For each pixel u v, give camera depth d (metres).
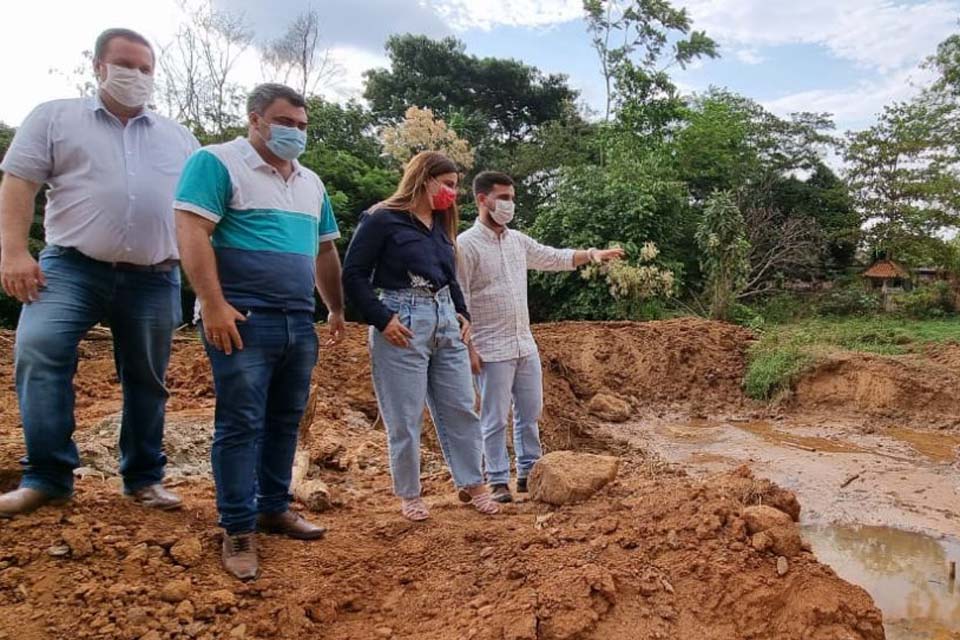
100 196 3.10
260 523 3.42
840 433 8.94
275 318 3.07
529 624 2.73
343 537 3.48
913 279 20.98
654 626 2.88
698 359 11.31
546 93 29.58
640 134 22.08
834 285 20.55
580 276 15.80
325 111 20.72
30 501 3.08
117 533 3.11
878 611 3.13
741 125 23.75
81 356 8.23
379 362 3.58
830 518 5.71
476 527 3.60
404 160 18.45
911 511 5.88
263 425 3.33
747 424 9.64
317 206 3.34
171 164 3.33
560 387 10.40
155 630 2.62
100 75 3.15
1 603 2.63
